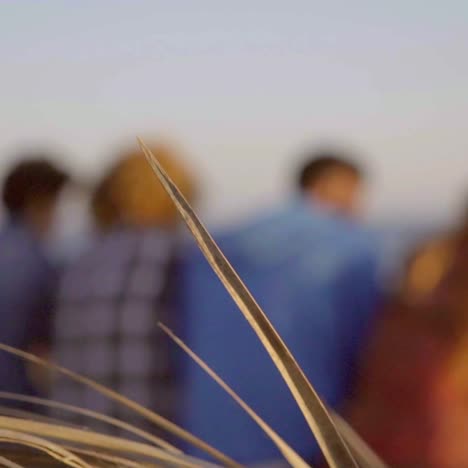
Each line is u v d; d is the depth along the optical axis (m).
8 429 1.51
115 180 5.05
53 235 5.26
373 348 4.60
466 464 4.48
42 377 5.10
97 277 4.98
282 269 4.84
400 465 4.42
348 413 4.70
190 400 4.96
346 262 4.82
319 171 5.05
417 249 4.61
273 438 1.52
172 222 5.10
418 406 4.48
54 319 5.05
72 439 1.52
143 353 4.95
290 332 4.82
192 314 4.97
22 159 5.31
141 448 1.54
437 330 4.47
